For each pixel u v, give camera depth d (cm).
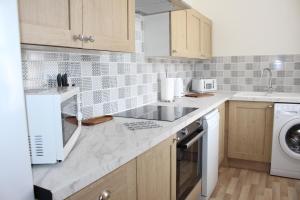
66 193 76
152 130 144
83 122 159
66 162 94
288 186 256
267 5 326
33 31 92
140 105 239
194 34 285
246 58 345
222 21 353
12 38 68
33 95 86
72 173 84
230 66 355
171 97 273
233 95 306
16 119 70
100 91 185
